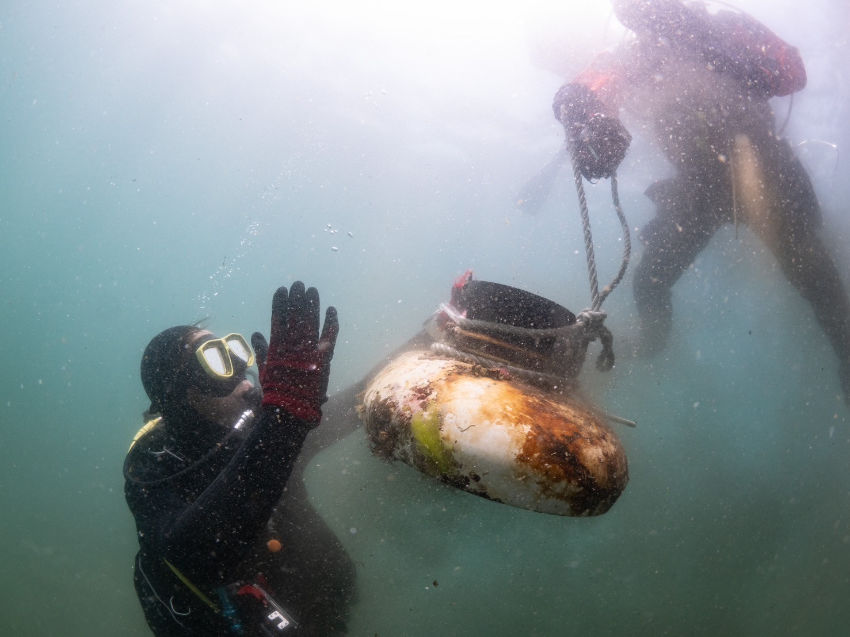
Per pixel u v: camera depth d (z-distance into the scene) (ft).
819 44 13.67
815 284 10.12
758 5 14.47
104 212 73.00
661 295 11.05
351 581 8.00
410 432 5.15
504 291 6.28
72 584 25.32
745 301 11.69
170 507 6.29
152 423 7.66
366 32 28.14
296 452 4.95
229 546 5.01
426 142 27.78
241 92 44.37
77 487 42.19
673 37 9.62
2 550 29.58
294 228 39.52
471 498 8.20
